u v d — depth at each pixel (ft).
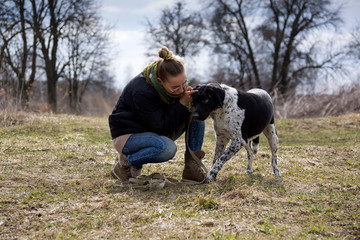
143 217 10.32
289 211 10.78
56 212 10.80
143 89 11.78
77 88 78.18
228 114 13.08
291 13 83.46
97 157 18.02
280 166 16.76
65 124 28.73
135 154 12.66
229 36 89.86
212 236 9.12
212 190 12.41
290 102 55.06
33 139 21.86
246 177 14.33
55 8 66.54
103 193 12.57
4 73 36.27
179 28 91.76
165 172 15.43
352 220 10.03
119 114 12.53
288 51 83.97
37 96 60.13
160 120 12.08
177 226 9.78
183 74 11.52
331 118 37.47
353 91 50.57
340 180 14.10
